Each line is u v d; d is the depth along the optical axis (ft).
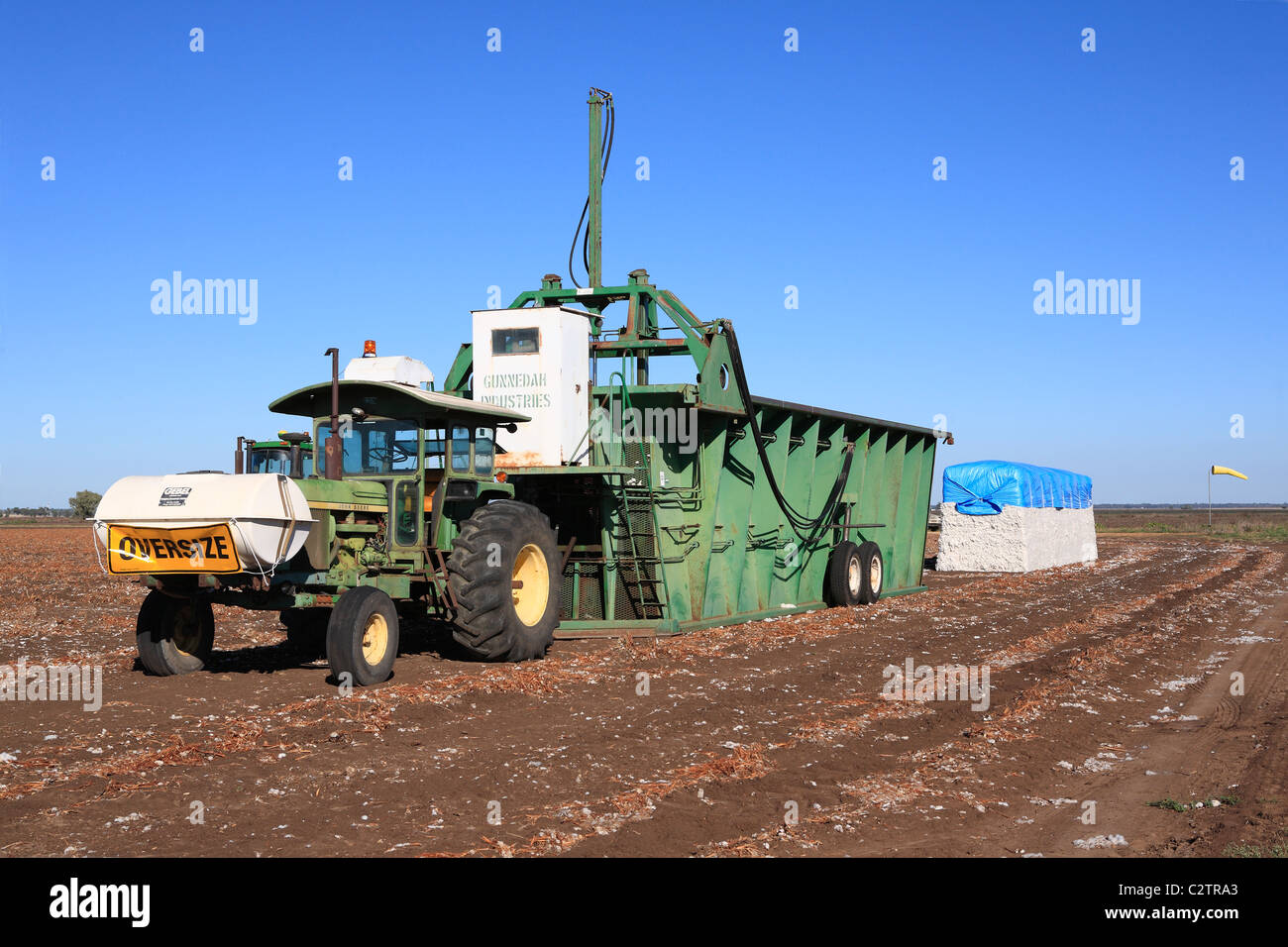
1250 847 18.15
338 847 17.03
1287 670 36.35
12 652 36.73
